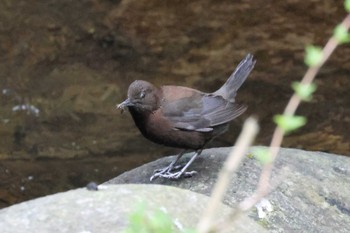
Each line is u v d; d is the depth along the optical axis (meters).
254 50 11.95
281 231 7.00
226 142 12.24
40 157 12.23
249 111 12.23
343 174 8.27
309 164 8.32
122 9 11.92
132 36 12.06
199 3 11.71
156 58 12.15
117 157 12.27
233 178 7.73
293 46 11.90
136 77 12.30
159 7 11.80
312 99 12.29
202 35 11.91
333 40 3.11
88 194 5.41
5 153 12.23
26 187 11.99
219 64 12.04
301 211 7.35
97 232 5.00
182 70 12.14
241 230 5.42
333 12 11.63
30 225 5.09
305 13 11.67
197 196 5.59
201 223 2.70
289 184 7.73
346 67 12.10
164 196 5.47
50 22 12.27
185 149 8.57
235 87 9.17
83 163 12.19
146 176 8.53
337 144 12.38
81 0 12.07
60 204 5.28
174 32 11.94
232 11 11.73
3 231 5.04
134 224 2.78
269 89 12.18
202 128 8.41
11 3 12.27
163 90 8.58
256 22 11.78
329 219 7.36
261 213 7.16
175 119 8.38
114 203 5.27
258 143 12.24
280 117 2.85
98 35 12.20
